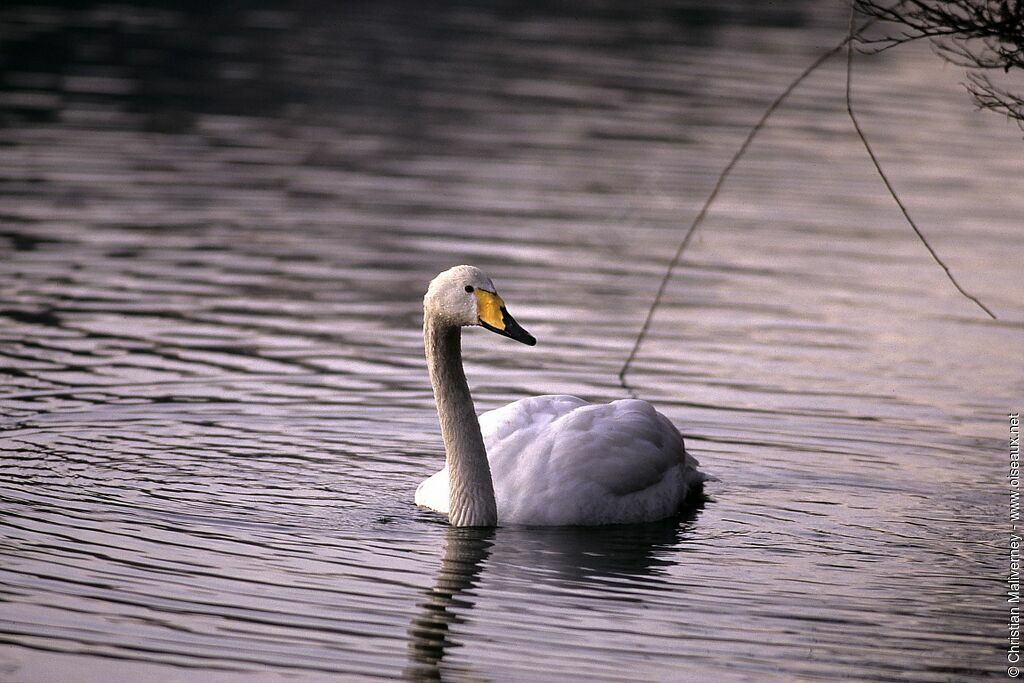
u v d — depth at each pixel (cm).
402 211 2312
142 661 909
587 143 2784
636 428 1248
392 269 2008
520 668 918
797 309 1903
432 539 1150
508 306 1864
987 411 1516
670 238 2236
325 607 1002
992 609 1034
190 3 4125
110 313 1758
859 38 1057
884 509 1241
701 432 1437
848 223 2370
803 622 1003
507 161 2645
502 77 3331
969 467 1351
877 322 1852
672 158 2703
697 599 1042
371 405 1482
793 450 1392
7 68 3156
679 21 4153
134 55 3381
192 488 1228
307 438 1380
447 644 949
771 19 4238
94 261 1978
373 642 949
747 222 2353
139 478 1243
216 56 3428
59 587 1011
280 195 2367
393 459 1339
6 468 1246
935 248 2227
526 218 2305
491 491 1188
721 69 3509
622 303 1903
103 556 1070
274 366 1592
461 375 1184
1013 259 2172
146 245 2069
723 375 1620
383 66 3416
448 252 2100
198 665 907
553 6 4369
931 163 2781
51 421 1374
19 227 2114
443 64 3459
